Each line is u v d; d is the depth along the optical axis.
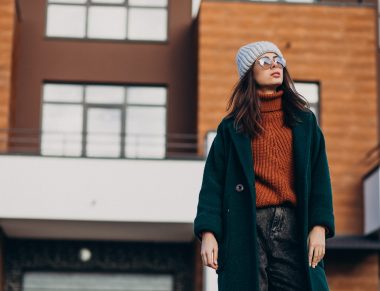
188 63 23.00
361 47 22.27
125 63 22.89
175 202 19.78
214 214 4.74
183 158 19.89
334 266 21.22
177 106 22.73
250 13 22.17
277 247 4.59
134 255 22.42
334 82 22.09
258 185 4.68
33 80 22.64
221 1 22.11
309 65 22.12
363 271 21.17
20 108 22.44
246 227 4.63
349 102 22.05
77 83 22.72
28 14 23.05
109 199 19.77
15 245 22.16
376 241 20.78
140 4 23.31
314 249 4.57
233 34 22.02
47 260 22.20
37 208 19.72
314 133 4.77
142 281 22.36
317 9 22.34
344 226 21.42
